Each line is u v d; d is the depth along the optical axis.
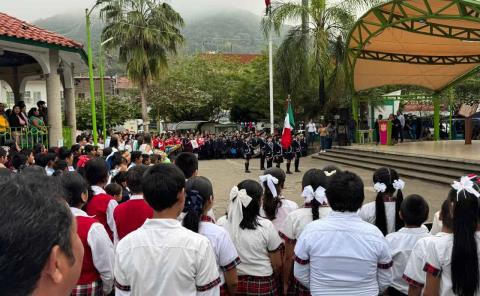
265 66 31.53
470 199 2.48
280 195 4.52
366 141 23.33
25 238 0.91
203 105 35.44
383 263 2.82
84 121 30.36
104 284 3.22
